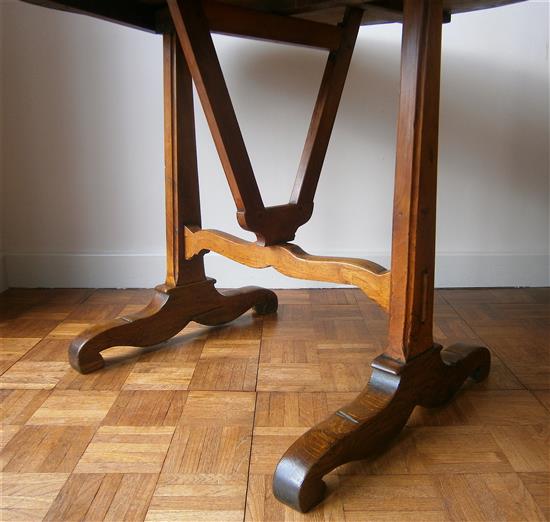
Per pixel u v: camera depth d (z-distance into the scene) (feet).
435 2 2.44
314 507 2.19
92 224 4.97
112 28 4.63
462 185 4.95
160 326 3.66
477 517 2.13
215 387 3.16
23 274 5.01
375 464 2.47
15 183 4.87
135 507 2.17
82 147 4.82
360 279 2.85
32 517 2.11
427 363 2.76
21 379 3.24
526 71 4.76
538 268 5.08
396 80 4.75
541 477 2.37
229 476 2.36
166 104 3.67
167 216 3.78
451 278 5.09
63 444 2.58
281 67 4.71
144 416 2.84
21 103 4.73
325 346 3.78
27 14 4.59
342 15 3.64
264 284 5.10
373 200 4.94
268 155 4.84
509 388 3.18
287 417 2.84
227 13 3.10
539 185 4.96
